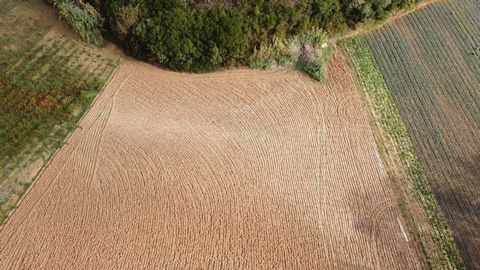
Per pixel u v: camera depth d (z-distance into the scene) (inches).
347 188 793.6
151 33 917.2
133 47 945.5
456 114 933.2
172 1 928.3
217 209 746.2
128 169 786.8
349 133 880.9
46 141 810.8
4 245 680.4
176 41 917.8
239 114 894.4
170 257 681.0
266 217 743.1
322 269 685.9
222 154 824.3
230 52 940.0
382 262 699.4
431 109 937.5
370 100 944.9
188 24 923.4
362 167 826.8
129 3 940.6
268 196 771.4
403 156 851.4
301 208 759.1
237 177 792.3
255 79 964.6
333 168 821.9
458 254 716.0
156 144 828.0
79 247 683.4
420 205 777.6
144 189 761.6
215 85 944.3
